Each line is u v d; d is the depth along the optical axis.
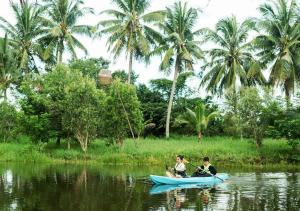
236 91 37.66
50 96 34.94
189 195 16.17
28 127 33.97
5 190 17.31
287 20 40.16
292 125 30.12
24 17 46.31
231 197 15.68
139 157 29.83
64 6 46.66
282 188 17.91
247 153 30.27
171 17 43.47
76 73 36.03
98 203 14.52
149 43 45.47
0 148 33.28
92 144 35.66
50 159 31.08
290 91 41.25
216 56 43.66
